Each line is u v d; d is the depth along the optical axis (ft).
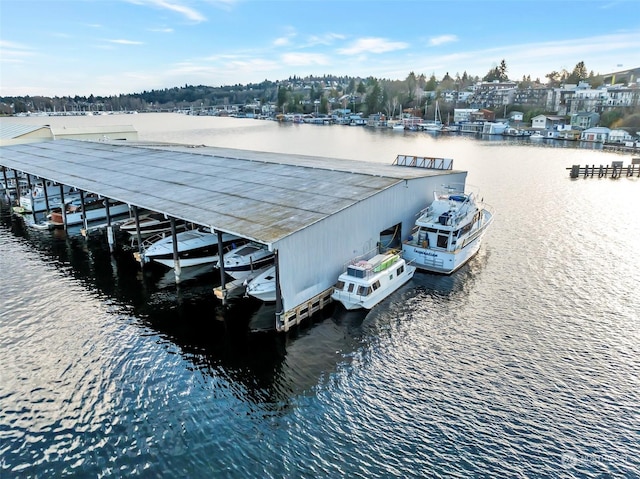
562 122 467.11
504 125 455.63
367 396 62.80
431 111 603.67
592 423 57.06
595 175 225.97
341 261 88.74
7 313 86.02
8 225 148.46
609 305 87.81
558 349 73.10
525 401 61.05
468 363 69.62
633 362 69.46
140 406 61.36
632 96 471.62
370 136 460.55
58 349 74.23
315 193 97.25
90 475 50.90
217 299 92.48
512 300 90.17
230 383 65.98
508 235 131.95
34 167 157.17
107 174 136.36
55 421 58.75
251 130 567.18
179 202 99.81
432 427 56.85
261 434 56.39
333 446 54.44
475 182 210.79
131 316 85.40
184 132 539.29
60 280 102.06
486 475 49.85
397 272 93.97
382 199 96.63
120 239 131.85
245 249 102.53
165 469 51.57
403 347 74.28
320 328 80.28
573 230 135.95
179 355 72.79
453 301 89.76
